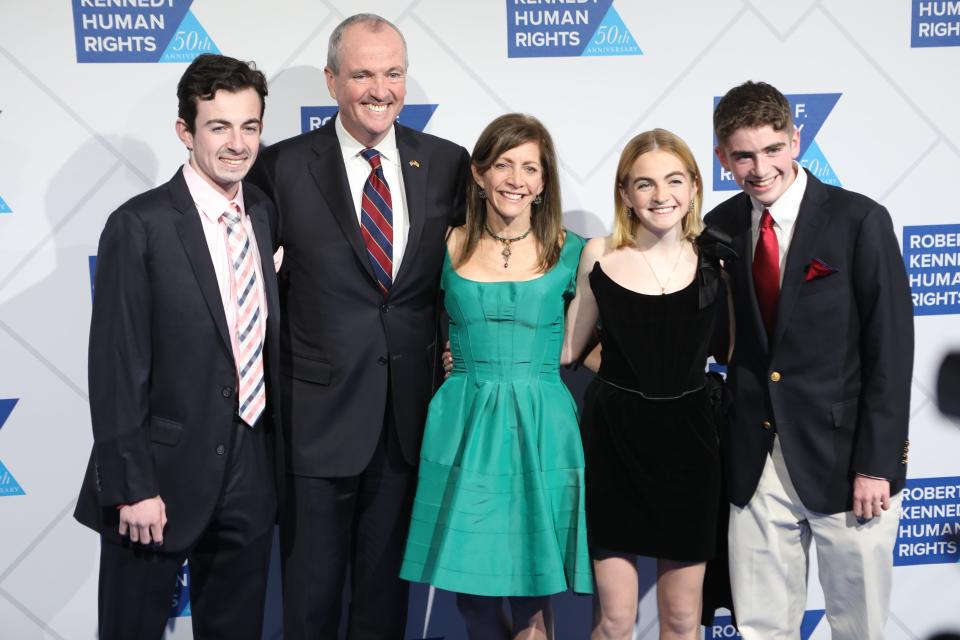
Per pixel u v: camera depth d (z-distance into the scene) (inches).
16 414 105.7
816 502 88.8
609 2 107.3
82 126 103.0
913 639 118.6
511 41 107.0
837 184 112.0
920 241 113.5
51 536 107.8
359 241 89.3
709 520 90.5
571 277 92.7
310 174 91.0
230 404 82.7
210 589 89.4
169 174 104.9
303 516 92.0
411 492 95.9
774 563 92.9
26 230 103.5
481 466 88.7
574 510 89.8
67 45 101.9
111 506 81.0
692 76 109.3
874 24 110.0
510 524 89.1
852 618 92.4
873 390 86.0
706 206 111.7
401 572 91.3
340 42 89.4
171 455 82.0
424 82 106.6
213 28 103.5
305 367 90.6
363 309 90.4
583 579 88.3
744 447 91.3
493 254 92.1
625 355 90.1
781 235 88.6
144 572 83.7
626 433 90.0
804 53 109.9
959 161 112.7
